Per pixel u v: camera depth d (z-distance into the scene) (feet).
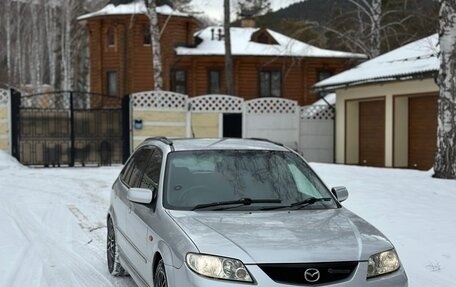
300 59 104.94
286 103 77.25
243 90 108.17
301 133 78.54
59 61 143.74
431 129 65.41
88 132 68.33
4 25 153.17
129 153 69.36
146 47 105.91
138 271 18.89
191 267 14.49
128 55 105.70
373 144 75.05
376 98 71.77
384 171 52.80
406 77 61.57
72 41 139.44
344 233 15.76
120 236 21.86
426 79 62.34
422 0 96.07
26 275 22.93
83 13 137.69
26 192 46.80
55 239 29.86
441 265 22.89
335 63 109.81
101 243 29.19
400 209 33.17
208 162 19.26
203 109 73.15
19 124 65.82
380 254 15.16
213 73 108.47
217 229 15.62
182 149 19.65
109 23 107.14
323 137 79.66
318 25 102.78
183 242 15.15
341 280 14.32
